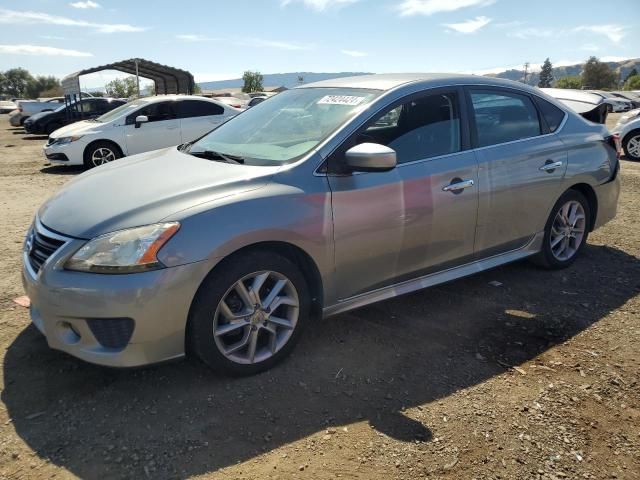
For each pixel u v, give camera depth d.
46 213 2.96
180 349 2.69
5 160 12.52
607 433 2.57
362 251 3.17
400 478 2.24
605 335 3.51
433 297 4.05
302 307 3.04
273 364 3.01
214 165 3.17
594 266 4.77
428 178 3.38
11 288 4.02
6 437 2.43
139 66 18.91
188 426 2.52
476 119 3.78
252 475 2.24
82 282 2.51
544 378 3.01
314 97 3.74
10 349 3.15
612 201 4.88
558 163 4.23
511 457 2.39
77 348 2.62
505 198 3.85
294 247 2.96
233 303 2.83
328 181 3.02
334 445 2.43
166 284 2.53
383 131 3.31
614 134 4.88
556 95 6.78
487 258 4.00
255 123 3.80
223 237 2.64
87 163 10.26
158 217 2.61
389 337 3.42
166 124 10.67
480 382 2.95
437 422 2.60
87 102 18.97
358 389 2.86
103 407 2.65
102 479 2.20
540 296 4.10
